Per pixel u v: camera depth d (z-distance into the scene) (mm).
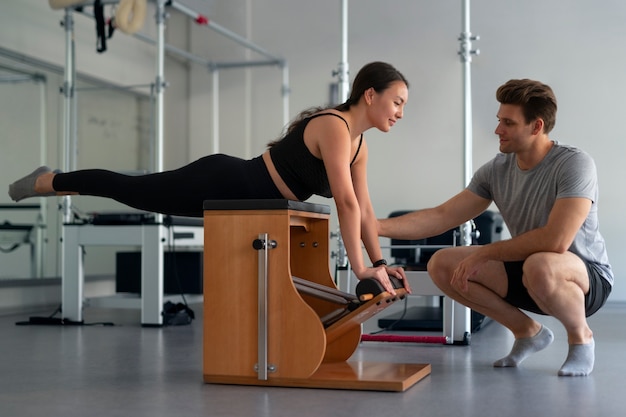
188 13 5867
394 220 3145
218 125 8250
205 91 8273
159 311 5004
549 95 2846
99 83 7633
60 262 6938
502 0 7332
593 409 2234
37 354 3594
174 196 2857
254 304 2658
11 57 6520
